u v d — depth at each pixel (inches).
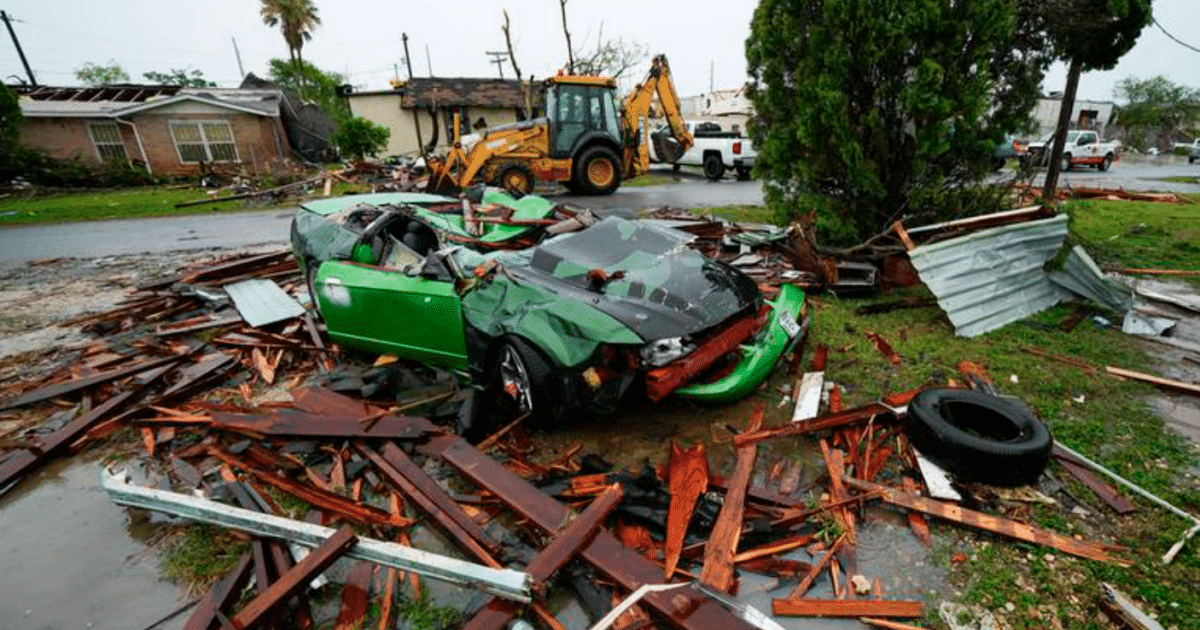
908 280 256.1
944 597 95.9
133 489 118.0
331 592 100.4
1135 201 533.6
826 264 250.2
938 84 223.5
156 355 198.7
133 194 762.8
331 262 192.9
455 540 107.4
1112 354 187.6
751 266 274.1
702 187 674.2
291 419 143.9
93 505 125.6
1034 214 225.6
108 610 97.7
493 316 145.3
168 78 2283.5
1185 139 1718.8
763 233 328.8
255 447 139.3
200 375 177.0
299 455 137.9
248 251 372.2
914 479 125.9
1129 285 255.6
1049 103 1754.4
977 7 220.7
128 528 118.0
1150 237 354.6
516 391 146.0
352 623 92.7
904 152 255.0
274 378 182.4
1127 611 90.2
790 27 253.4
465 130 1229.7
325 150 1198.3
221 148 986.7
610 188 587.2
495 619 87.5
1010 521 109.7
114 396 167.9
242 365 191.6
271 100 1068.5
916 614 91.5
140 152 943.0
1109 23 256.5
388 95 1202.0
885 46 234.4
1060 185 668.1
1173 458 130.7
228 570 105.0
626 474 122.3
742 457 127.4
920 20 224.1
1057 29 249.9
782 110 275.1
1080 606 93.3
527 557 103.9
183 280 273.9
